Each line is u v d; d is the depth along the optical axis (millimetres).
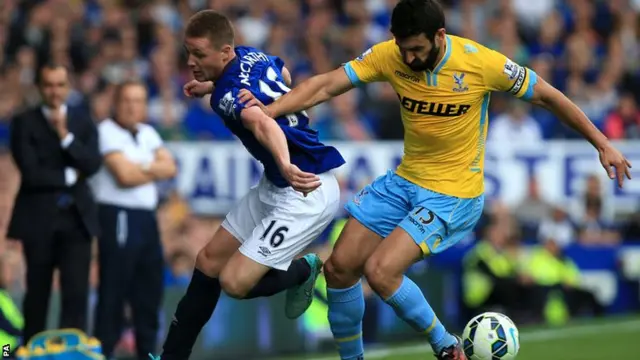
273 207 21781
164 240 38406
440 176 21781
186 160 39875
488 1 59969
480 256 41688
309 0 55562
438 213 21594
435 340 21938
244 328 34469
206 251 22250
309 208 21594
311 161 21688
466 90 21141
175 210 39188
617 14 62656
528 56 58312
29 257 27281
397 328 38000
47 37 47000
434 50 20625
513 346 22797
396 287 21328
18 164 27234
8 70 44719
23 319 27516
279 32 51562
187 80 47812
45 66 27125
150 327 29797
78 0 50031
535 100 21500
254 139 21188
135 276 29797
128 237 29188
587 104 54562
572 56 57438
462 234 22266
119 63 47062
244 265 21344
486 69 21109
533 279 42562
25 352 22609
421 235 21391
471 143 21781
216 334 33688
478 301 41188
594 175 46375
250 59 21484
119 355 33000
